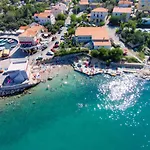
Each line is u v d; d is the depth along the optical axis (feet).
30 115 313.12
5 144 274.16
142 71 375.86
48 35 489.26
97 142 265.54
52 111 317.22
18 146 270.05
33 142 273.33
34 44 444.96
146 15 522.88
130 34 445.78
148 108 308.40
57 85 363.76
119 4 590.55
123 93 338.13
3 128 296.51
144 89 341.41
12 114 316.19
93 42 422.82
